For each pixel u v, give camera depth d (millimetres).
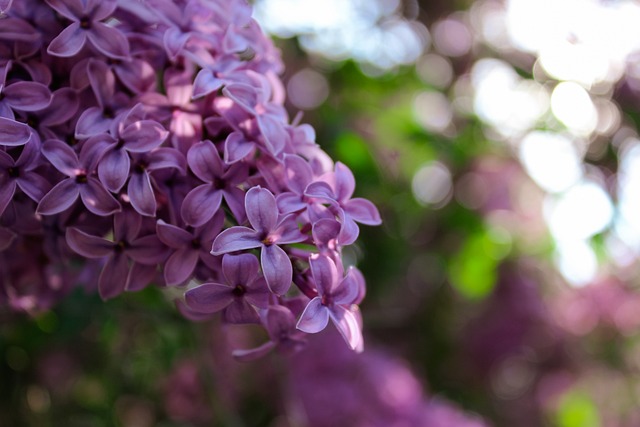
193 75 225
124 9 220
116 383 364
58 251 227
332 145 348
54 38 213
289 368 405
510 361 575
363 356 422
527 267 569
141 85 217
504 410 583
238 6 235
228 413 340
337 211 208
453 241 481
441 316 515
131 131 207
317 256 204
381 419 406
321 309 202
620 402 642
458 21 504
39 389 341
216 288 200
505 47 504
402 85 440
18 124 199
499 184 514
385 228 397
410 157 419
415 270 488
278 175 213
